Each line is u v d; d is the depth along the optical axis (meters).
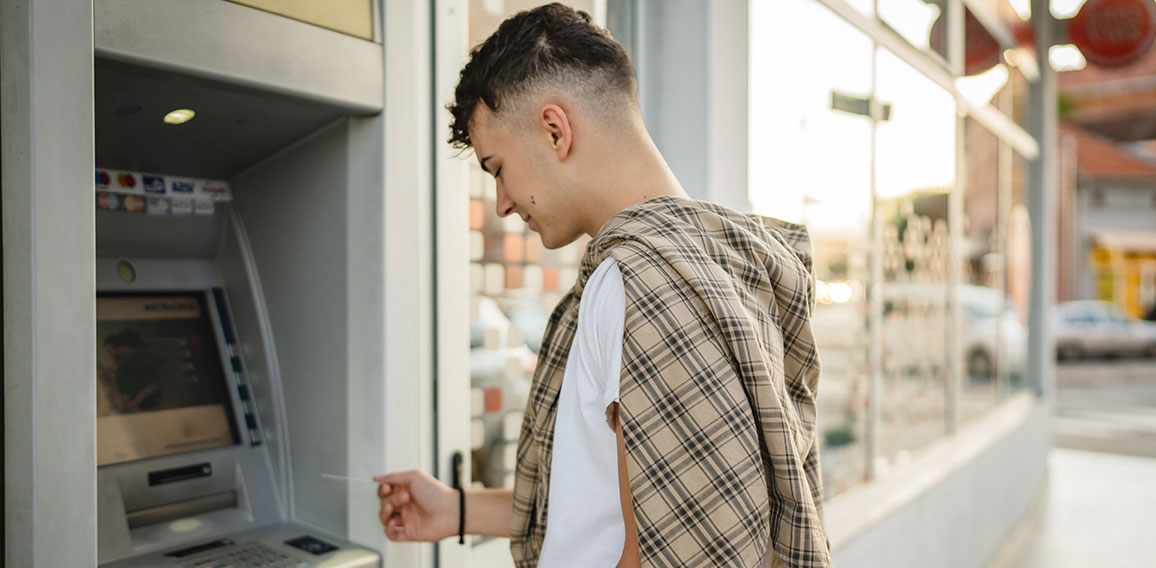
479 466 1.43
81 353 0.74
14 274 0.73
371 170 1.07
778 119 2.16
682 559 0.61
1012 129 4.73
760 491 0.62
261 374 1.23
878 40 2.83
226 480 1.17
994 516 3.92
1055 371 12.37
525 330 1.54
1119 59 5.05
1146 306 17.06
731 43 1.89
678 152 1.85
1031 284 5.56
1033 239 5.54
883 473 2.99
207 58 0.83
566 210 0.80
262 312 1.23
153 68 0.80
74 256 0.73
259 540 1.12
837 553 2.30
